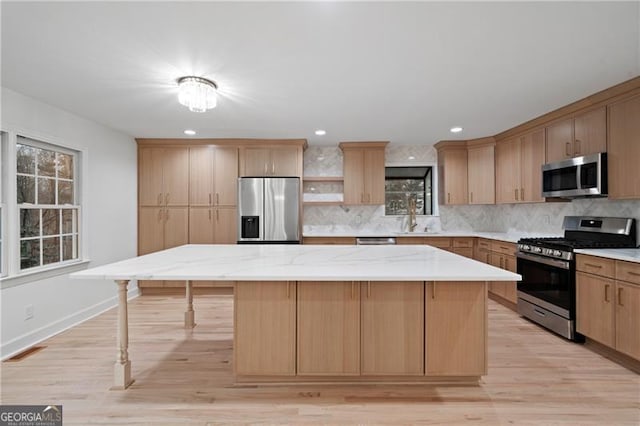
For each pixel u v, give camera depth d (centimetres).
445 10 165
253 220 443
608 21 174
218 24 177
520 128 382
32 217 296
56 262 322
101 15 168
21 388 210
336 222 509
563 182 313
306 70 234
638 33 185
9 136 268
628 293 228
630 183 257
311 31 184
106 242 387
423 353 204
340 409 188
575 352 262
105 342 285
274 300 205
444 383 214
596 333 254
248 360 206
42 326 292
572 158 308
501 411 186
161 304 404
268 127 394
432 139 462
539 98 293
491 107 318
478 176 453
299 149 457
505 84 261
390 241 451
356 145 473
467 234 450
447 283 203
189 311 322
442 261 220
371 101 300
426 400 196
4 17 169
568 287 279
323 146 508
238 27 180
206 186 455
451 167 469
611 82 256
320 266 204
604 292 247
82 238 349
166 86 263
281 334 205
